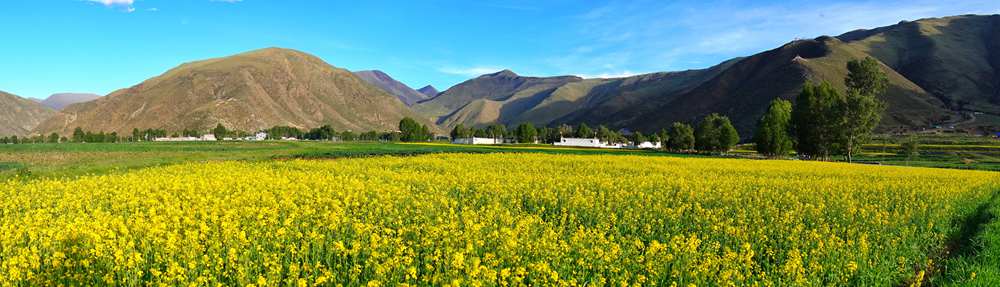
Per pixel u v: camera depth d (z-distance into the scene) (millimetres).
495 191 19234
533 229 12352
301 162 36281
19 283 8531
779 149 76688
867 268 10781
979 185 28344
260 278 8125
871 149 108312
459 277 8648
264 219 12789
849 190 22438
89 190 18703
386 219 13820
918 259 12062
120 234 11195
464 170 30172
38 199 16688
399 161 37094
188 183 19484
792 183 24812
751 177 28281
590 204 16625
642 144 159625
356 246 9875
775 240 13250
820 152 73188
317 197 16500
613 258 10070
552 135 155375
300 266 9844
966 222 17656
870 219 15836
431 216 14391
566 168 33125
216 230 11422
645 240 13273
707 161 43406
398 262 9031
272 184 19969
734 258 10469
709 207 18141
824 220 16109
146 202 15789
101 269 9078
